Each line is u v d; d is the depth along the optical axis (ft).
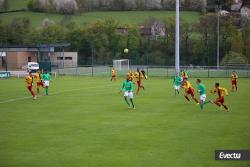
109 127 70.38
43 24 396.78
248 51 305.73
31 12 435.53
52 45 264.72
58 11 431.43
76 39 358.23
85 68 270.67
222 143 57.62
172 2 425.69
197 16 396.16
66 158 51.08
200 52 328.70
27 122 76.13
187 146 56.29
